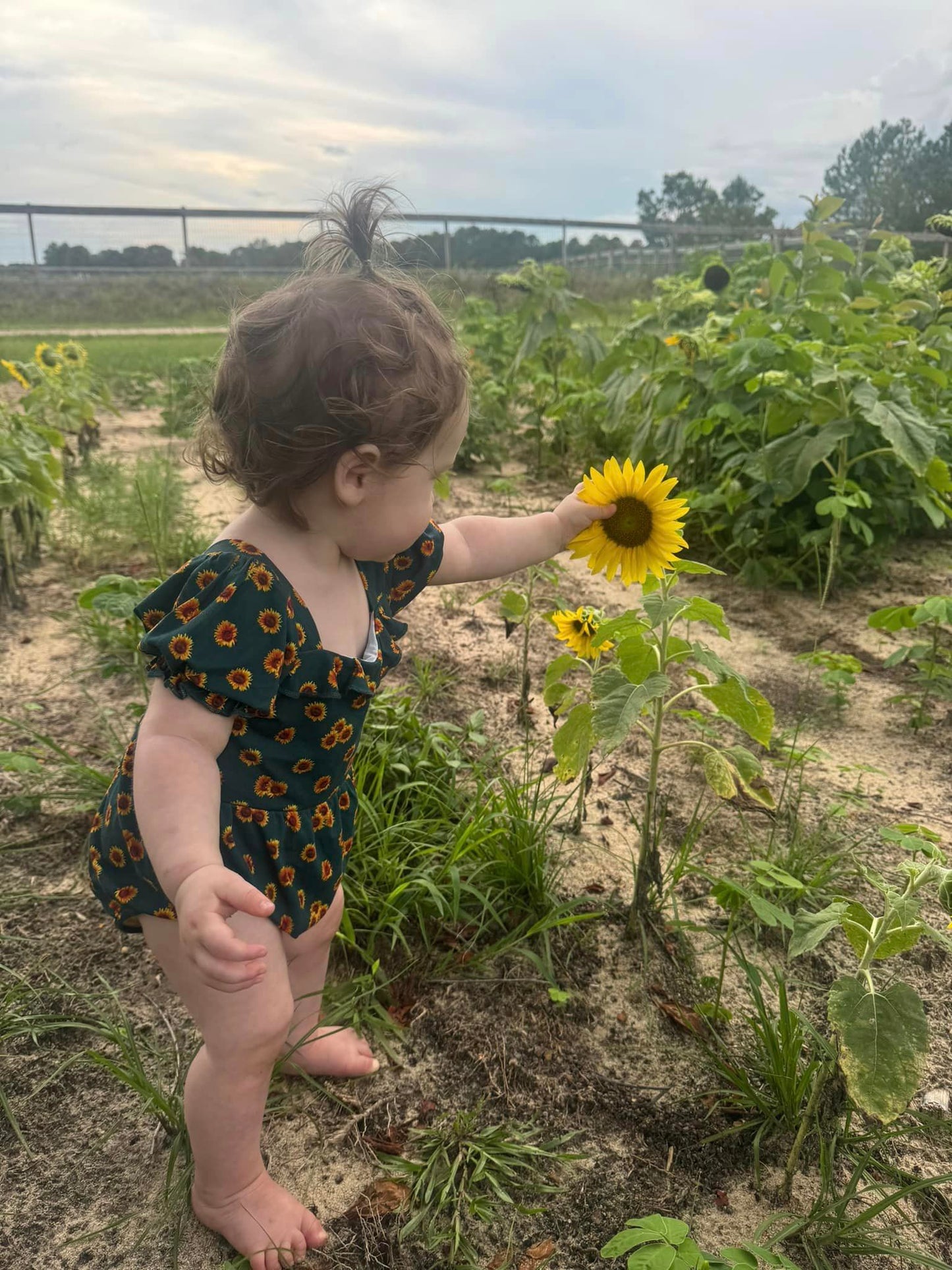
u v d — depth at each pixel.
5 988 1.99
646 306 5.89
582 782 2.48
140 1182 1.60
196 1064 1.42
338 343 1.24
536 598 4.14
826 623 3.92
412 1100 1.76
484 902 2.12
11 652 3.52
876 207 40.28
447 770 2.56
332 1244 1.50
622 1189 1.59
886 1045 1.29
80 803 2.60
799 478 3.95
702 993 2.01
